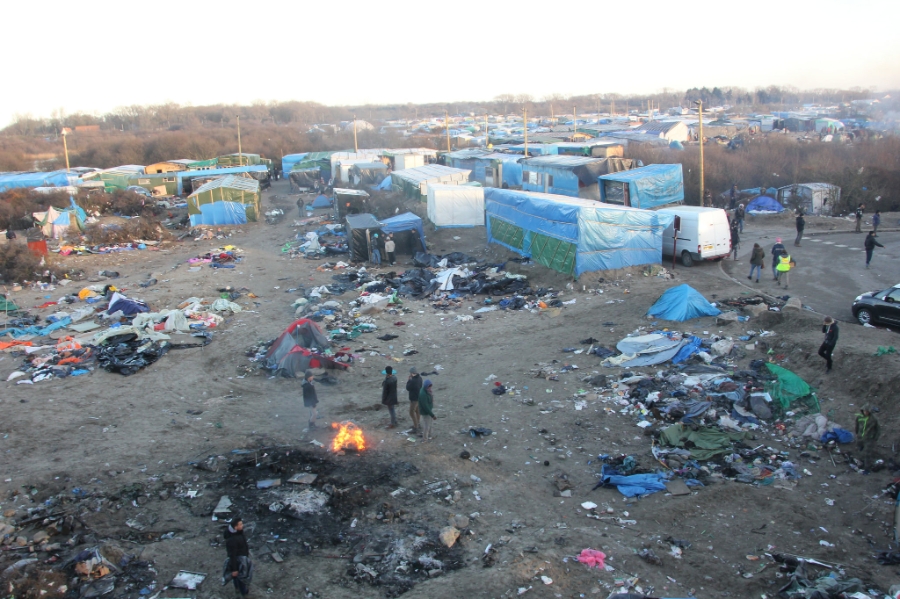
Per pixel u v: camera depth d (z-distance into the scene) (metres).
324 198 62.19
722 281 27.94
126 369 21.80
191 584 10.90
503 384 19.77
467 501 13.27
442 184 47.88
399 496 13.52
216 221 52.81
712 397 17.03
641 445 15.47
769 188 50.88
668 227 32.25
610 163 42.66
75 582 10.92
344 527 12.59
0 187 66.88
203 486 14.25
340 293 31.05
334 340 24.31
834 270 28.86
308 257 40.00
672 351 20.06
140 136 143.75
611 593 10.07
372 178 66.31
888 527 11.91
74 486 14.25
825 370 17.44
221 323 26.84
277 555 11.67
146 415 18.48
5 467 15.27
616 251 29.41
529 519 12.59
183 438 16.77
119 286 34.00
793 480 13.73
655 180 38.50
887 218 41.53
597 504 13.11
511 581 10.34
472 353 22.84
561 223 29.94
